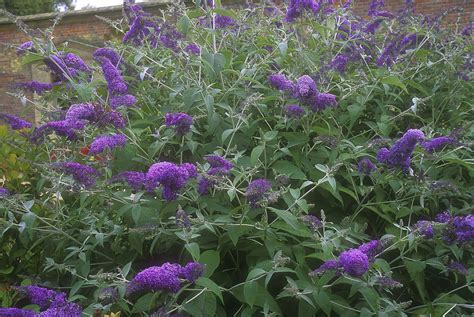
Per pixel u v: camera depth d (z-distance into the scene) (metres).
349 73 3.35
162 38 3.09
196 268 1.75
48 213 2.91
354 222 2.57
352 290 1.97
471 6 8.57
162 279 1.68
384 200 2.73
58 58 2.99
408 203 2.71
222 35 3.29
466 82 3.25
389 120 2.89
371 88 2.90
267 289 2.26
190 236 2.04
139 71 3.03
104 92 3.33
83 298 2.18
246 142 2.77
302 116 2.58
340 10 3.36
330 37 3.33
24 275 2.84
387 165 2.38
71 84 2.92
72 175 2.29
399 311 1.98
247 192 2.03
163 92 3.23
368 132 3.17
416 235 2.13
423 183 2.44
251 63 3.04
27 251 2.95
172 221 2.22
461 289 2.54
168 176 1.96
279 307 2.20
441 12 3.49
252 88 2.97
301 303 2.08
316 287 1.98
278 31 3.56
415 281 2.28
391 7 7.28
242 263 2.46
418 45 3.54
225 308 2.29
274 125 2.94
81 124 2.46
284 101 2.75
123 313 2.27
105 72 2.67
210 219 2.21
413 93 3.40
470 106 3.32
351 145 2.52
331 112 2.87
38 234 2.92
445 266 2.26
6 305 2.65
